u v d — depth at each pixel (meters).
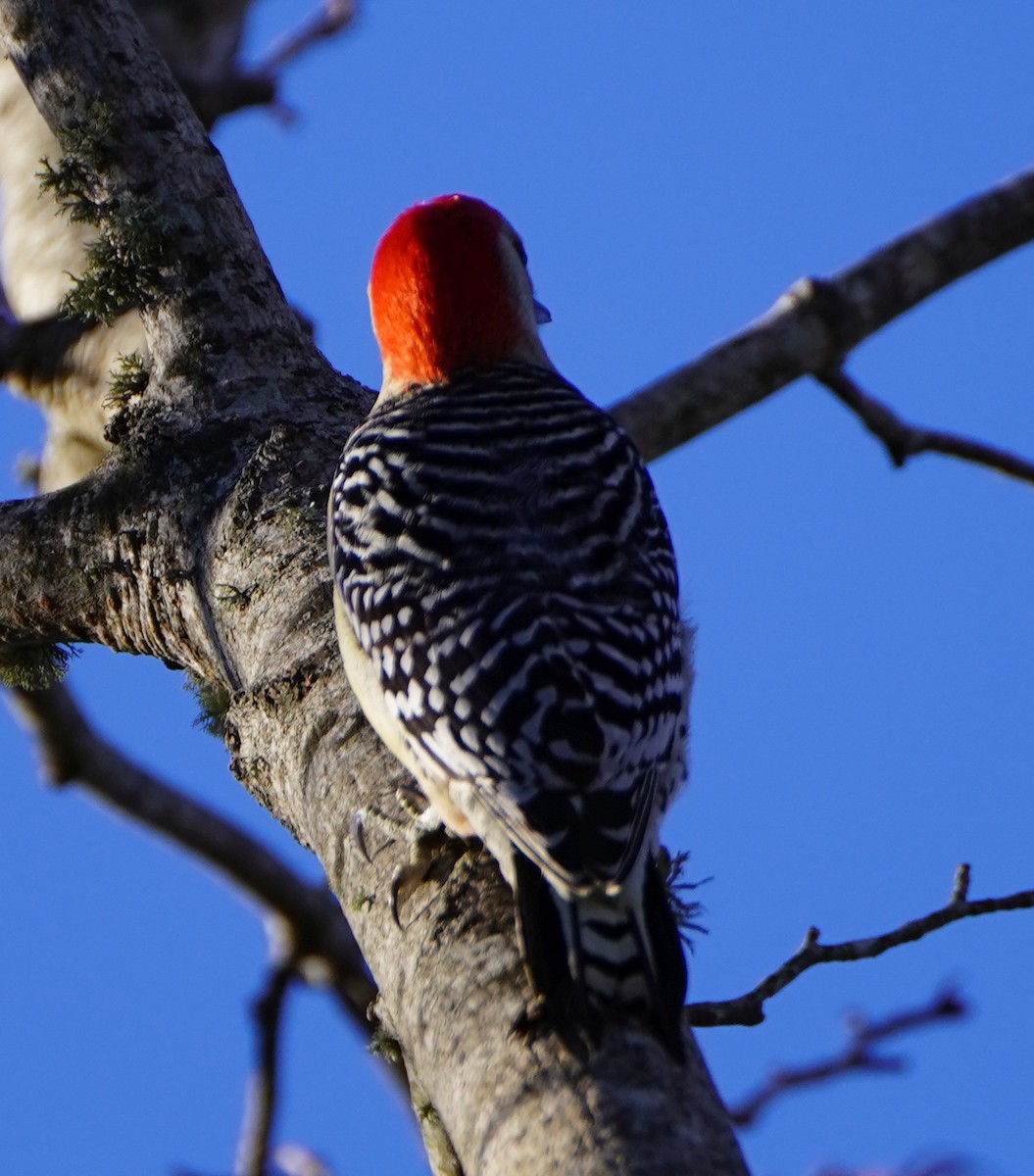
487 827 7.73
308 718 9.31
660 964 7.13
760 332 15.73
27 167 15.86
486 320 10.49
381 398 10.77
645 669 8.01
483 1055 6.91
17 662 12.47
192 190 11.83
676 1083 6.59
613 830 7.29
